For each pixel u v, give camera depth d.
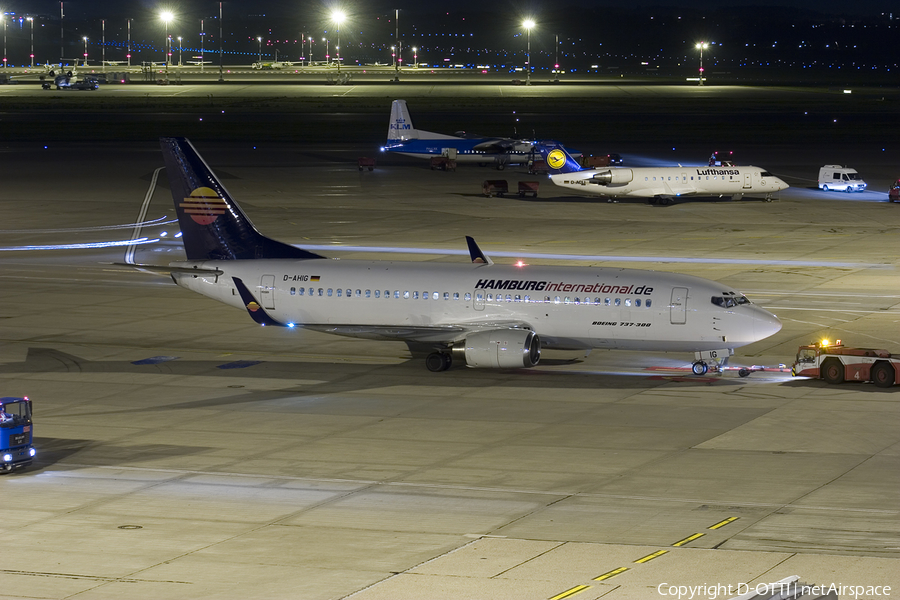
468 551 65.81
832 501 75.38
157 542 67.88
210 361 125.06
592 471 83.25
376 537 68.69
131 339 136.88
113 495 77.94
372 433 95.00
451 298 118.31
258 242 127.94
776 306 155.62
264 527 70.81
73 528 70.69
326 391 110.81
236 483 80.81
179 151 126.38
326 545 67.19
